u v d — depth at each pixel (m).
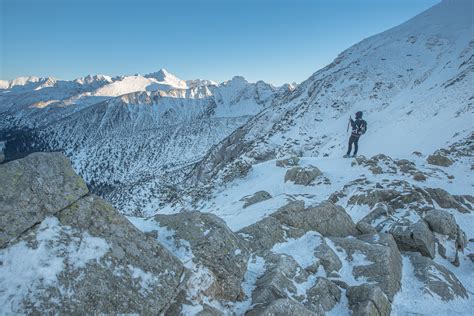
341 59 92.62
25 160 6.00
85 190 6.47
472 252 13.83
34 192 5.81
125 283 5.91
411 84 64.50
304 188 26.03
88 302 5.37
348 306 8.62
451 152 29.84
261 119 77.94
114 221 6.54
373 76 71.19
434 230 13.56
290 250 11.00
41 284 5.12
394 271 10.32
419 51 76.56
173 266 6.79
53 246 5.60
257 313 6.95
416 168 25.84
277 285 8.09
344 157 33.66
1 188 5.54
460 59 61.94
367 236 12.38
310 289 8.63
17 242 5.38
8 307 4.74
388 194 18.12
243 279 8.50
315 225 12.80
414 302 9.49
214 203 29.64
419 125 43.50
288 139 58.34
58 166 6.29
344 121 58.62
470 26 77.38
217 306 7.19
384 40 92.62
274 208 15.91
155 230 8.35
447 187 22.44
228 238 8.12
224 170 38.41
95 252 5.94
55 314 4.98
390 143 42.00
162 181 115.94
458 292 10.36
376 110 58.53
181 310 6.41
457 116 39.31
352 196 19.58
